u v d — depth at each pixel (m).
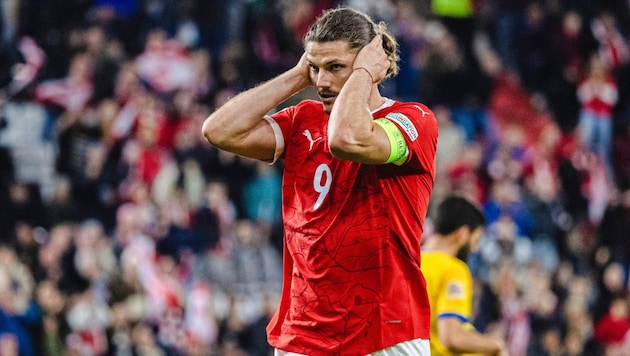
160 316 40.34
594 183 61.47
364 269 15.92
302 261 16.33
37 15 51.81
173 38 55.97
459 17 66.12
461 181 54.31
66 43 50.16
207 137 16.67
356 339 15.88
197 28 57.09
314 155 16.48
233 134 16.53
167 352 40.16
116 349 38.50
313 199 16.31
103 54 50.00
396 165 16.02
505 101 63.12
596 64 65.88
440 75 61.44
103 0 55.59
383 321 15.84
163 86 51.69
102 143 46.88
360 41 15.79
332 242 16.03
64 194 43.75
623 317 50.25
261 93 16.69
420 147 15.95
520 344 48.12
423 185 16.34
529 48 67.81
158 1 56.50
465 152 55.84
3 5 50.41
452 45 62.97
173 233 43.88
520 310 48.53
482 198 55.12
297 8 60.50
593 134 65.25
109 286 39.31
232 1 58.31
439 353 24.61
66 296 38.53
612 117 66.75
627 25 71.62
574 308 50.34
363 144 15.16
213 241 44.75
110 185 45.75
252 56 56.50
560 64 67.50
